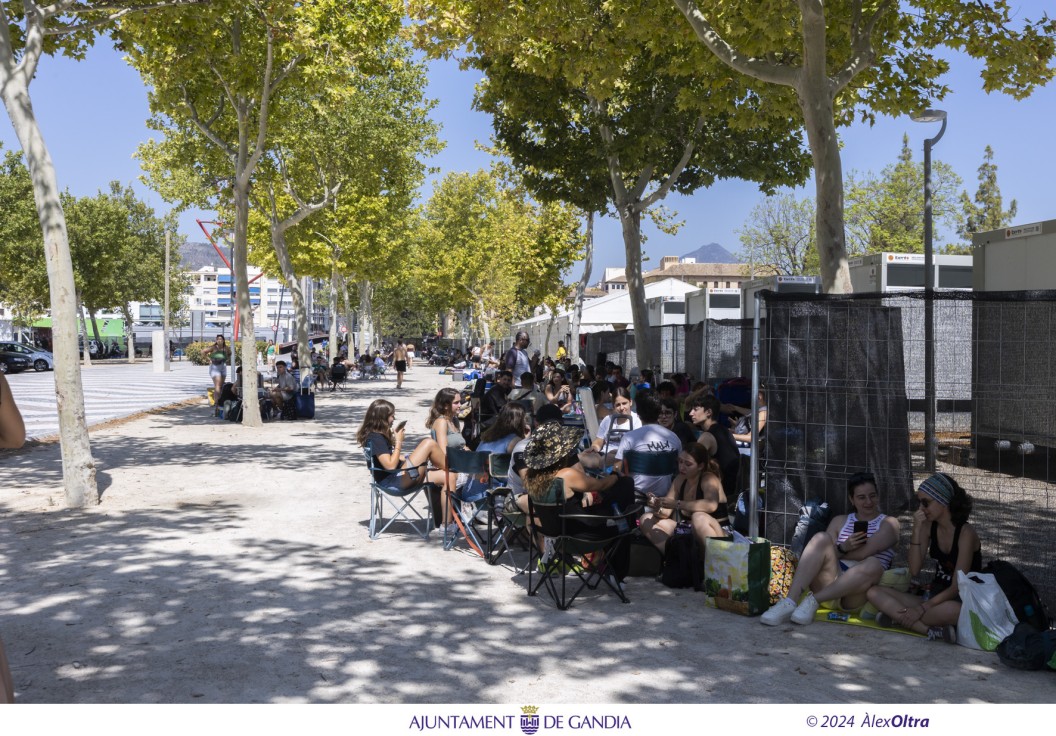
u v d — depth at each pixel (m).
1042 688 4.97
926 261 13.47
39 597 6.55
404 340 131.62
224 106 21.05
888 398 7.22
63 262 10.27
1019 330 7.12
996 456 7.13
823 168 10.82
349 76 18.91
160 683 4.85
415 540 8.74
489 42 14.00
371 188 31.09
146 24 15.48
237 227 20.08
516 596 6.78
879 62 12.98
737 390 13.34
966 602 5.68
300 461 14.65
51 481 12.16
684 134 19.69
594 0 14.27
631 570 7.52
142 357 81.44
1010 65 12.05
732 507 8.61
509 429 8.41
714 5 11.59
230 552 8.09
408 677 5.00
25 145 10.12
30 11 10.50
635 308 20.11
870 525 6.39
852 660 5.41
